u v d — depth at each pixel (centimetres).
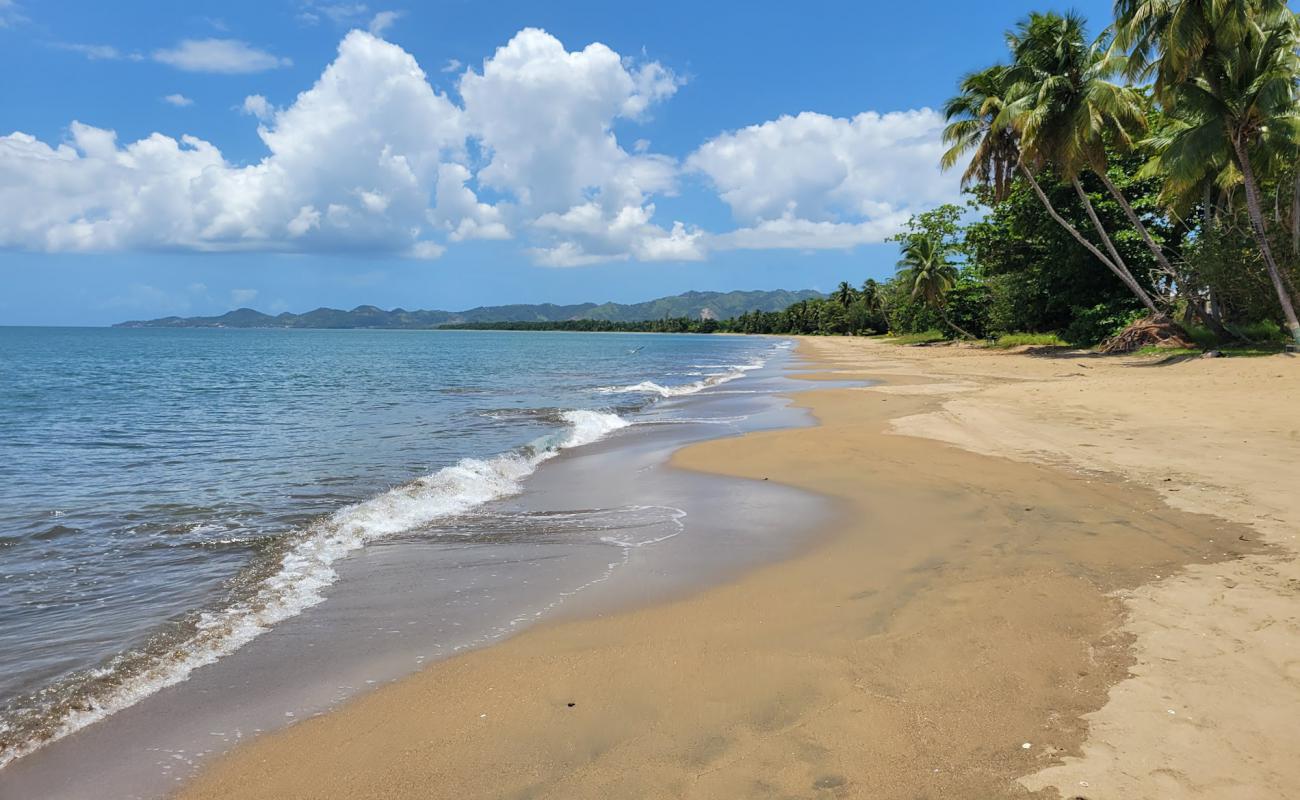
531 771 322
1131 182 3106
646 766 321
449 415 1817
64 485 997
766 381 2783
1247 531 618
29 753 348
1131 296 3325
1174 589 493
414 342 11275
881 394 1997
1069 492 793
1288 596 468
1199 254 2586
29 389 2777
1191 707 341
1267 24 2150
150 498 911
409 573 608
